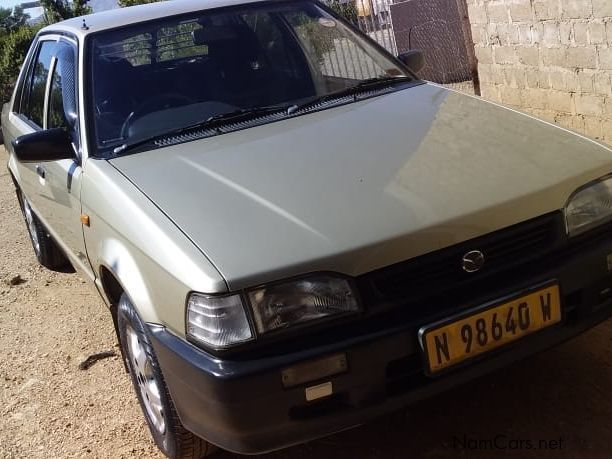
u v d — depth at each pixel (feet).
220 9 13.16
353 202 8.70
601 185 9.46
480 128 10.48
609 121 17.85
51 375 13.71
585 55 17.89
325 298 8.02
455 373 8.43
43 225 16.78
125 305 9.98
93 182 10.55
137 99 11.75
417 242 8.27
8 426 12.28
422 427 10.24
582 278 8.99
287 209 8.70
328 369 7.93
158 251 8.57
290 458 10.12
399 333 8.08
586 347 11.35
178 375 8.34
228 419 7.92
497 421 10.09
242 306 7.85
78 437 11.62
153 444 11.05
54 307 16.76
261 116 11.64
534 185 8.97
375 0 32.68
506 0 19.98
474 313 8.30
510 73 20.89
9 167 18.66
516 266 8.73
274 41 12.94
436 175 9.17
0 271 19.85
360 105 11.72
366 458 9.86
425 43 29.43
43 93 14.49
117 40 12.44
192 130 11.30
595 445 9.29
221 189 9.32
